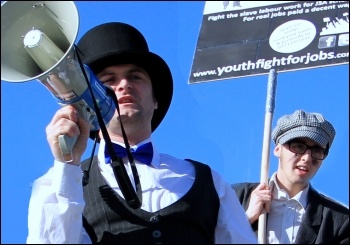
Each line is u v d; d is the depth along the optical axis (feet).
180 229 20.99
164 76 23.67
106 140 20.83
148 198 21.47
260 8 28.91
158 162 22.48
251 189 24.95
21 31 20.61
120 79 22.99
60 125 20.25
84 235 20.81
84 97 20.53
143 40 23.98
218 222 21.63
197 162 22.61
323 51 27.91
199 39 28.55
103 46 23.27
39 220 20.13
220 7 29.09
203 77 27.99
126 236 20.84
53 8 20.47
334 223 24.18
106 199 21.38
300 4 28.60
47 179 20.68
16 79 20.22
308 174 24.70
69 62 20.26
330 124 25.07
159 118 24.06
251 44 28.25
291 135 24.79
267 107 24.68
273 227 24.31
